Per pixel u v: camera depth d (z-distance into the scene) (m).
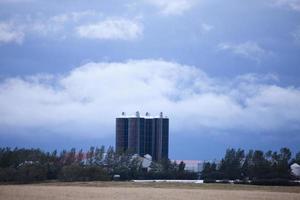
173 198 115.56
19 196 112.62
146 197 117.38
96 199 108.81
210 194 133.25
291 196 129.25
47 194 120.56
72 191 135.50
